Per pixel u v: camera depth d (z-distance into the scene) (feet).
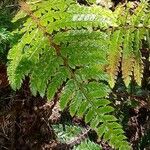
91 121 2.04
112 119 2.03
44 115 3.87
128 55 2.74
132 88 3.88
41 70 2.15
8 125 3.84
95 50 2.20
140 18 2.90
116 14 2.92
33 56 2.27
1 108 3.86
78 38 2.30
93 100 2.05
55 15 2.51
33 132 3.86
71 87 2.07
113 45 2.76
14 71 2.33
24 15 2.62
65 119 3.88
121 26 2.87
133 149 3.86
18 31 2.68
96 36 2.33
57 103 3.91
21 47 2.43
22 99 3.84
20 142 3.83
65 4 2.56
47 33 2.39
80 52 2.19
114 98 3.82
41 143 3.82
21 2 2.74
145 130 3.95
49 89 2.07
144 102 3.92
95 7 2.55
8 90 3.81
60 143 3.77
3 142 3.80
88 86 2.07
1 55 3.19
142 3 3.00
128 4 3.05
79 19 2.46
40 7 2.63
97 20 2.48
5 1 3.49
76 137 3.74
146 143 3.85
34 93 2.09
